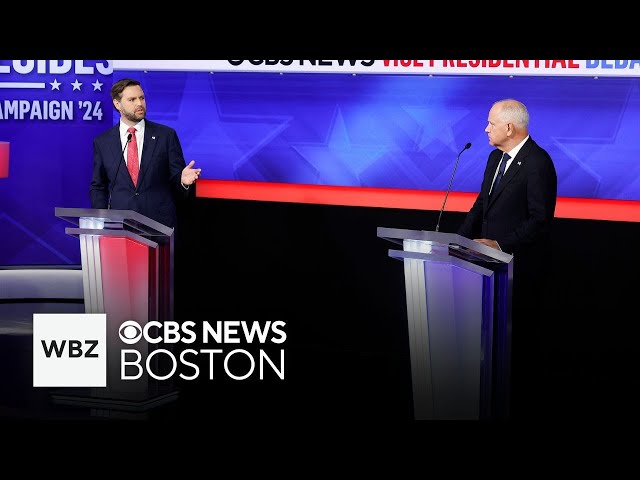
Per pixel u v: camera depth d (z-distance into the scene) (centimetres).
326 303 813
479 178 788
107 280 562
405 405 612
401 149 801
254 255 827
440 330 494
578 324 757
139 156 714
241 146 830
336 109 811
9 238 927
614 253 748
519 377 579
